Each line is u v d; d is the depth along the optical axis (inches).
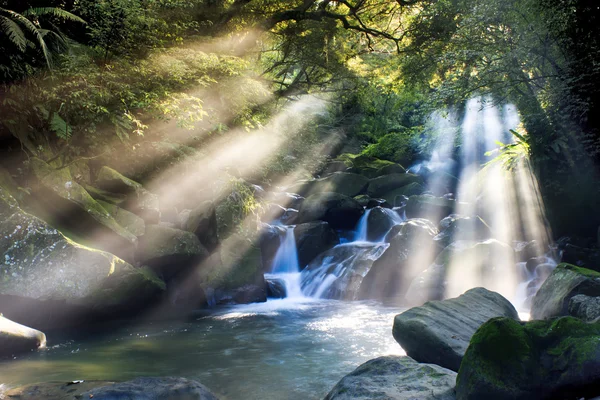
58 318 280.7
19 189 295.1
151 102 335.9
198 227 404.5
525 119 421.1
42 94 316.5
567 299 225.3
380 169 808.3
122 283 302.0
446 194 701.9
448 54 448.5
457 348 171.8
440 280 360.5
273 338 261.0
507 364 118.5
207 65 411.8
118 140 385.1
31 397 152.9
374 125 1063.0
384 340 253.4
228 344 247.9
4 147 311.4
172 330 283.3
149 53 367.6
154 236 356.5
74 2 354.9
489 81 416.5
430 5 665.0
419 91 786.8
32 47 315.6
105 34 349.4
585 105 370.0
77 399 143.5
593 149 388.8
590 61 368.5
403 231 418.6
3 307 255.8
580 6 363.9
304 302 392.5
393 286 403.9
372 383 141.1
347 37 796.6
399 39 727.7
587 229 417.4
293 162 722.8
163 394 149.9
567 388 115.9
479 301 221.5
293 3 651.5
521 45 384.2
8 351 223.5
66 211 307.7
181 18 463.2
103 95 324.2
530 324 126.9
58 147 354.6
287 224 576.4
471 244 378.9
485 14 401.7
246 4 603.8
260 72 748.6
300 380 187.8
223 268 390.3
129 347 241.3
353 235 563.2
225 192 428.8
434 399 125.9
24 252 264.7
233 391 175.6
